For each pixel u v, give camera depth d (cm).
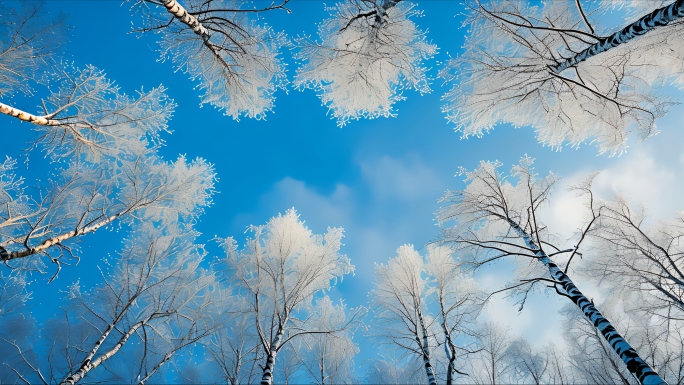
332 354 1066
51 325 1017
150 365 1059
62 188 682
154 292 975
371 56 771
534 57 622
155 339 1023
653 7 612
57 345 977
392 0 646
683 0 384
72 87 624
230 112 809
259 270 880
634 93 613
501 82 654
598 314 472
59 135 654
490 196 765
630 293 929
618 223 866
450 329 853
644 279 855
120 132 713
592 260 918
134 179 808
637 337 889
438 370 1114
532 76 636
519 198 795
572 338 980
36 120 535
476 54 657
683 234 816
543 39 616
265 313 983
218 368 1112
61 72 605
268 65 761
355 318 888
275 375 1217
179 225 980
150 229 959
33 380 985
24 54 544
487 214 793
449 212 810
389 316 962
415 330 879
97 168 772
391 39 759
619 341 421
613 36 493
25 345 1005
